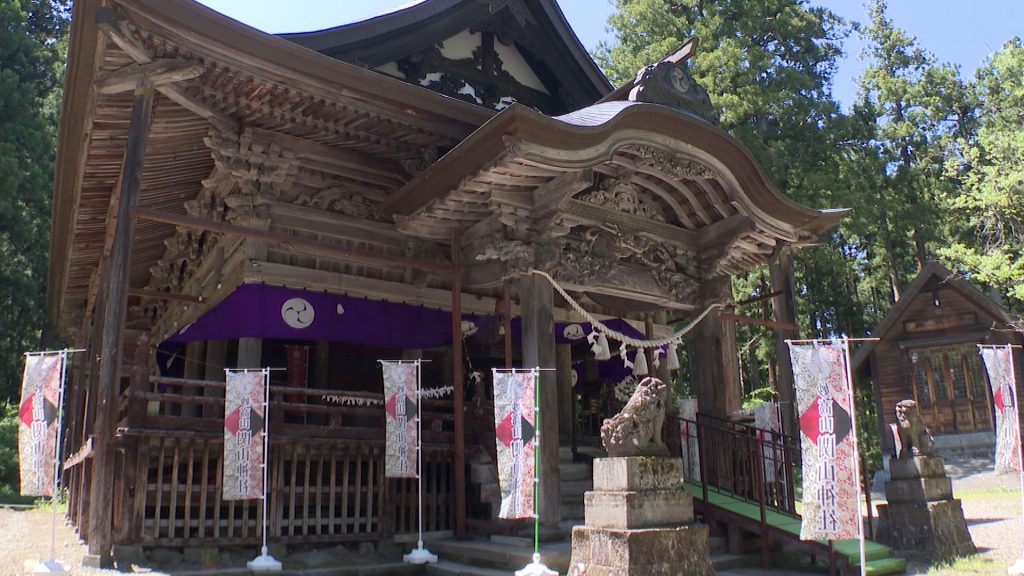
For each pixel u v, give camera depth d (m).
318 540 9.11
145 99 8.99
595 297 11.81
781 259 13.85
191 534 8.43
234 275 11.26
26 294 27.59
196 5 8.52
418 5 12.64
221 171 11.09
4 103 26.39
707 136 10.48
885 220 31.52
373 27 12.09
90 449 9.16
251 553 8.74
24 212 27.91
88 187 13.52
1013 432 10.51
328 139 11.38
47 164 28.14
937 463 10.20
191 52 8.97
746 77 24.75
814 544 8.80
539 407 9.54
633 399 7.47
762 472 10.17
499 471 8.12
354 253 9.80
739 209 11.20
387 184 12.34
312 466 9.59
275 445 9.02
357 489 9.56
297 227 11.32
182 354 17.00
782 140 25.83
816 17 27.09
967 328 25.66
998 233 22.23
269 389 9.07
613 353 15.95
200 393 14.09
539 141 8.71
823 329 36.25
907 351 26.77
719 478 11.31
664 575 6.65
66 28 35.31
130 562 7.81
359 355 14.39
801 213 11.76
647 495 6.98
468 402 11.02
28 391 7.89
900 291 33.38
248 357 10.69
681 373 31.23
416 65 13.10
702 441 10.80
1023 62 22.48
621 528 6.79
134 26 8.43
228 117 10.50
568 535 9.24
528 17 14.09
